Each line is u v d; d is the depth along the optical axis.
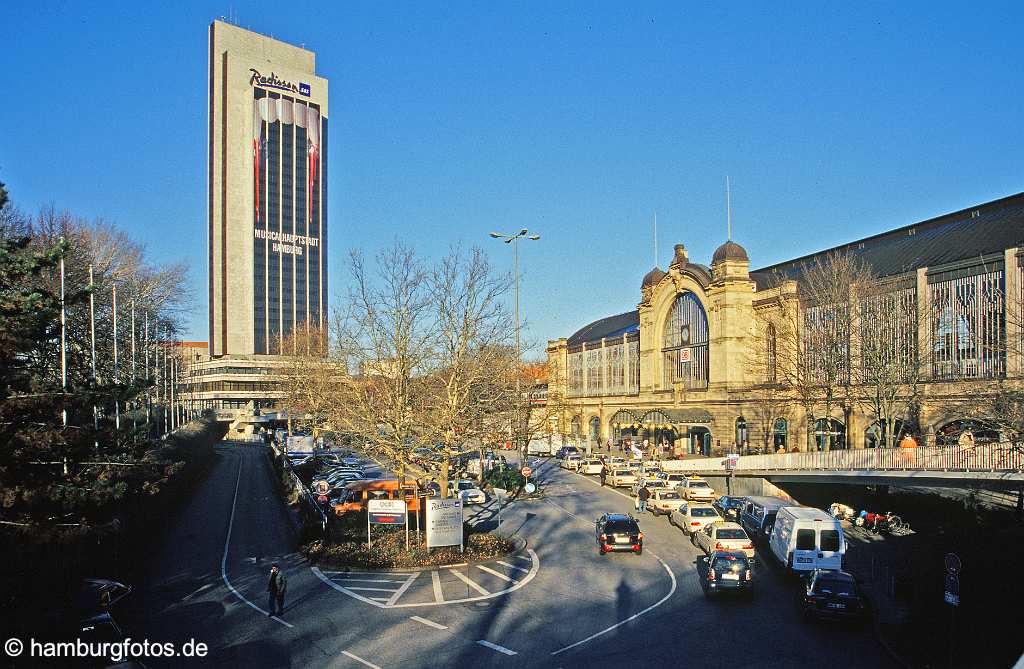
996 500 33.78
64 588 20.81
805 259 69.06
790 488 43.53
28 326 17.22
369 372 34.72
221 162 159.00
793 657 17.58
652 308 72.62
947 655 16.95
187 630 20.14
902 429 42.06
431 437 30.44
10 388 17.95
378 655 17.97
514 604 22.56
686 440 67.88
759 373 57.06
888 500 39.38
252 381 143.62
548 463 71.38
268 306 160.62
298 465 60.00
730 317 60.50
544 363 77.19
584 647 18.44
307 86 168.50
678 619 20.81
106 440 21.67
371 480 42.50
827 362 45.69
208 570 27.98
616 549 29.19
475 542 30.73
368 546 30.11
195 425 73.56
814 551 24.95
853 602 19.70
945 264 41.94
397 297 32.06
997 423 31.81
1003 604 19.97
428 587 24.77
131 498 29.27
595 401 84.12
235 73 159.12
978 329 39.72
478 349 33.91
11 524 17.02
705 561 28.28
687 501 40.12
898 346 41.44
